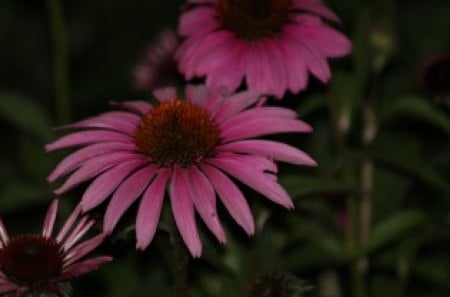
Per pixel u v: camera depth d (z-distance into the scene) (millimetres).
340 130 892
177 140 770
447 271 917
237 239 860
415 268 909
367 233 904
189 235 747
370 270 919
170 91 813
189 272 888
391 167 913
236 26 846
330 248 885
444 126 880
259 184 753
